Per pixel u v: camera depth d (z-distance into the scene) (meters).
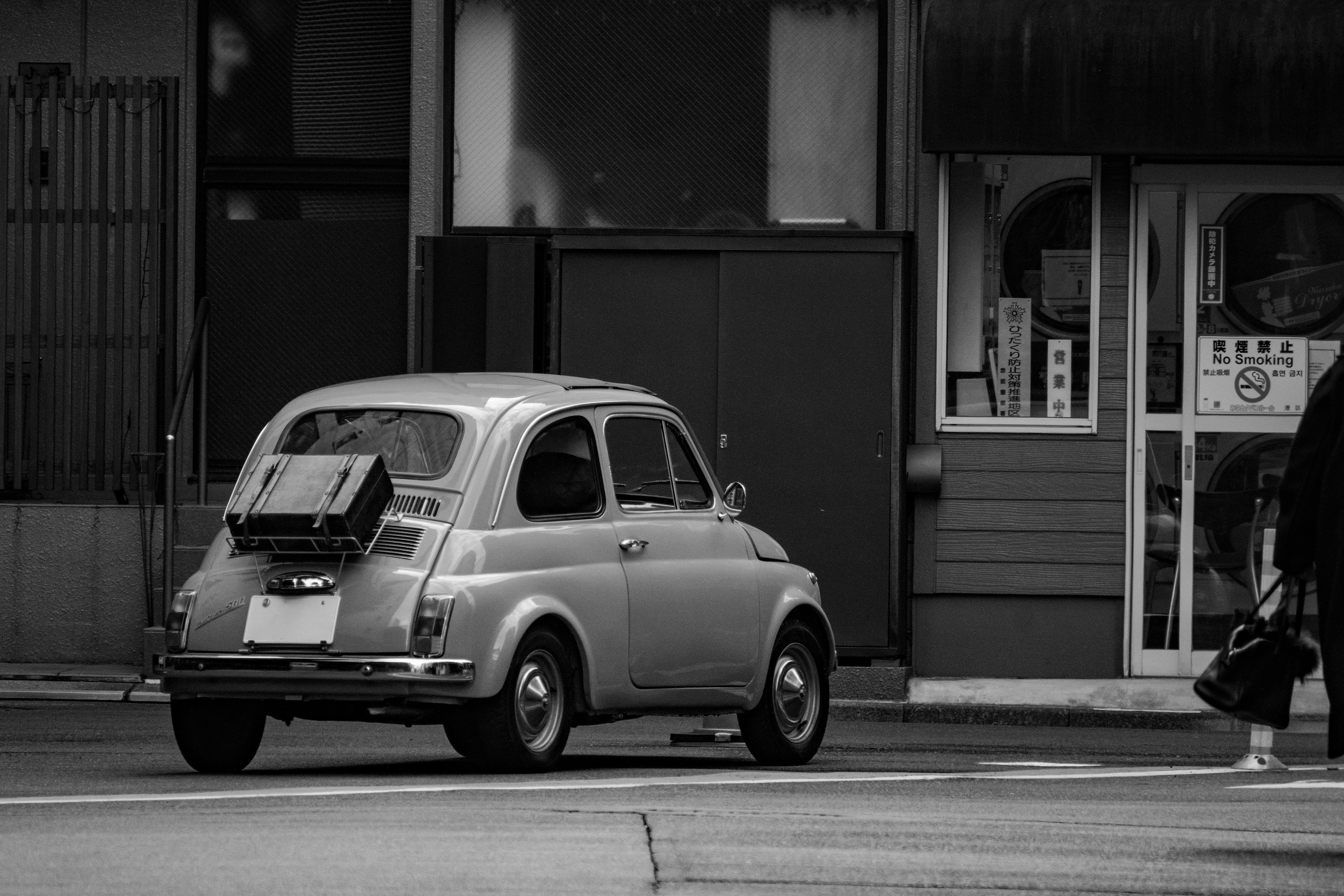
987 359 42.69
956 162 42.84
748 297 42.62
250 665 23.84
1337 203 43.03
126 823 18.58
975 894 15.26
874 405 42.22
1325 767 29.83
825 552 42.19
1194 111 40.72
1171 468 42.72
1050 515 42.41
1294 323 43.03
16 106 43.72
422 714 23.95
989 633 42.34
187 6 46.59
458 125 44.72
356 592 23.72
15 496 44.56
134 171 43.47
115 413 43.34
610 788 22.67
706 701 27.08
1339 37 40.72
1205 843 18.62
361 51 46.41
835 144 44.19
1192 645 42.50
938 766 28.05
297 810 19.75
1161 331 42.91
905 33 43.22
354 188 46.19
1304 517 17.72
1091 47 40.84
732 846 17.67
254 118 46.41
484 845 17.31
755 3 44.41
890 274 42.34
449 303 43.28
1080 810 21.42
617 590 25.77
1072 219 42.84
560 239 43.19
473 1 44.81
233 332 46.16
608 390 27.30
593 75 44.66
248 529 23.83
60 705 37.94
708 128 44.44
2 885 14.88
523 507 24.98
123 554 42.62
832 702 40.22
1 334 43.59
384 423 25.34
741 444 42.47
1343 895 15.51
